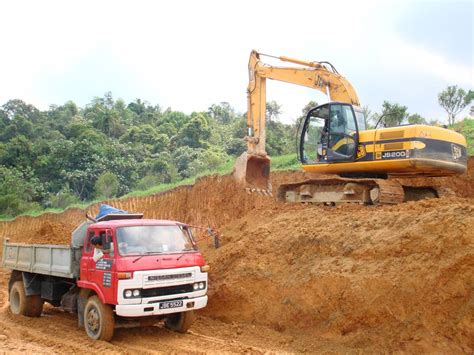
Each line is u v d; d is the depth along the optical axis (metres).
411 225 8.76
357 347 7.89
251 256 11.02
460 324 7.03
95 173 50.44
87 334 9.30
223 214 20.77
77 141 54.78
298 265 9.99
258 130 16.56
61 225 16.84
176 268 9.04
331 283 8.90
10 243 12.59
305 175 19.61
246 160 16.55
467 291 7.24
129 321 9.18
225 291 10.64
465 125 20.89
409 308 7.70
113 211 11.38
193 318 9.59
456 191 16.08
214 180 22.88
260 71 16.42
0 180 47.44
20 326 10.66
